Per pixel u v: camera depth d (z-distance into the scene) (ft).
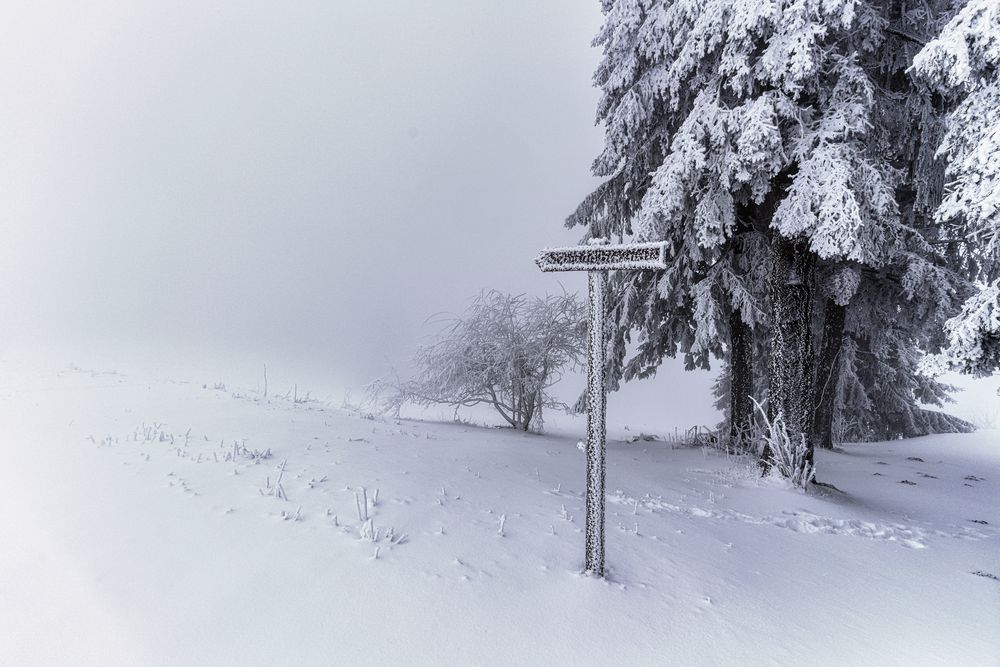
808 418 33.65
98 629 10.37
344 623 11.27
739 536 21.31
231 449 22.15
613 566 16.06
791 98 31.27
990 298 19.47
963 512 31.81
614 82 40.40
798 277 33.83
